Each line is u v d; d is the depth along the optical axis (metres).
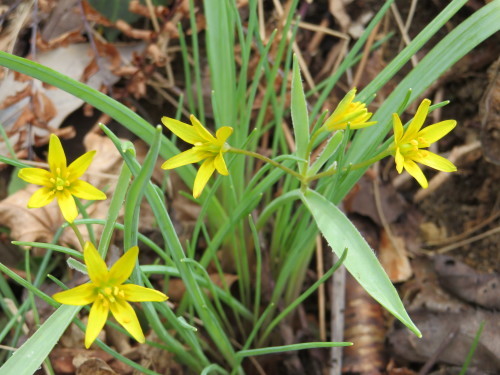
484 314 0.32
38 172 0.22
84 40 0.35
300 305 0.33
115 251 0.30
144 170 0.20
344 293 0.33
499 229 0.34
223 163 0.22
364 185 0.36
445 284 0.34
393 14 0.37
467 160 0.36
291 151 0.35
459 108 0.36
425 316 0.33
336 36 0.38
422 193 0.36
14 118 0.34
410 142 0.23
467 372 0.31
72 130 0.34
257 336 0.32
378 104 0.36
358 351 0.32
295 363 0.31
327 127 0.23
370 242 0.35
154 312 0.25
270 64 0.36
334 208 0.24
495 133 0.34
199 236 0.34
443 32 0.37
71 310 0.22
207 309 0.26
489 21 0.27
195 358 0.31
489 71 0.35
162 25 0.35
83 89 0.25
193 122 0.22
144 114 0.36
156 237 0.33
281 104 0.32
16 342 0.28
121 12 0.35
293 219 0.31
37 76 0.25
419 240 0.36
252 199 0.27
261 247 0.32
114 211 0.22
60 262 0.33
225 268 0.33
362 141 0.28
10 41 0.34
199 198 0.30
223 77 0.30
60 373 0.30
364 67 0.37
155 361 0.31
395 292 0.23
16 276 0.24
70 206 0.22
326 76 0.37
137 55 0.35
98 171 0.34
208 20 0.29
